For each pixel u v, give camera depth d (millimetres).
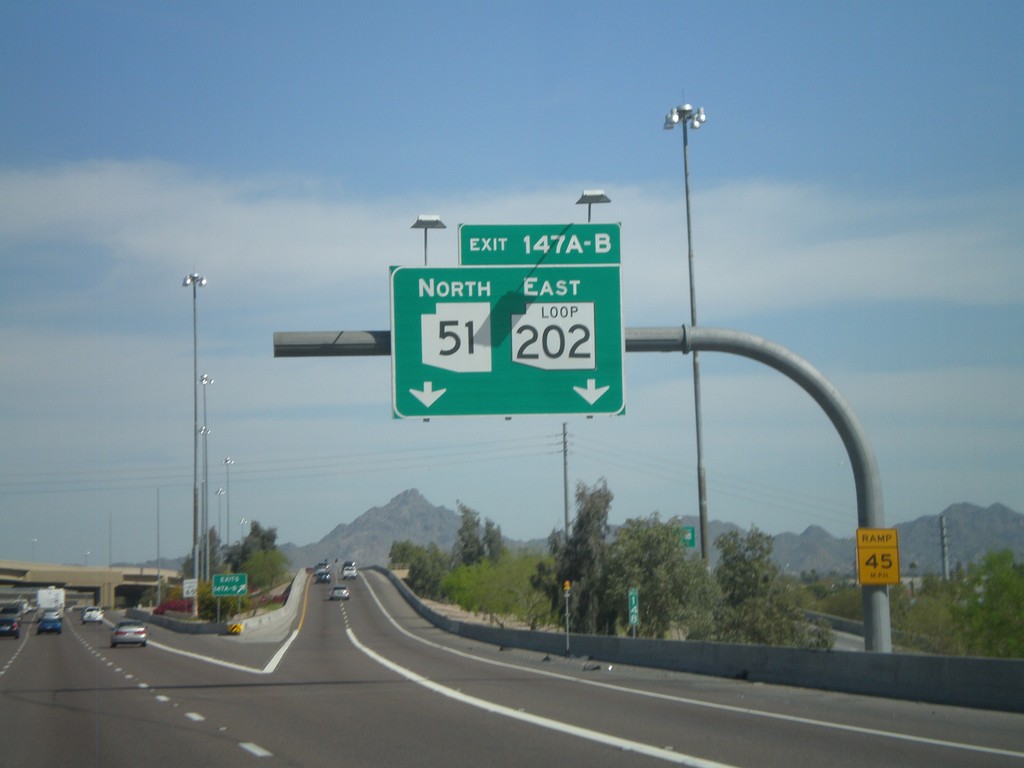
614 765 13359
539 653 44625
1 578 140625
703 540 42281
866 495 21484
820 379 21469
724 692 24109
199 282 77000
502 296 20594
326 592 117562
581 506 62750
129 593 164500
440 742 15797
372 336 20500
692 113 42875
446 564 147750
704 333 21219
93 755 15438
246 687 26938
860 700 21781
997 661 19750
